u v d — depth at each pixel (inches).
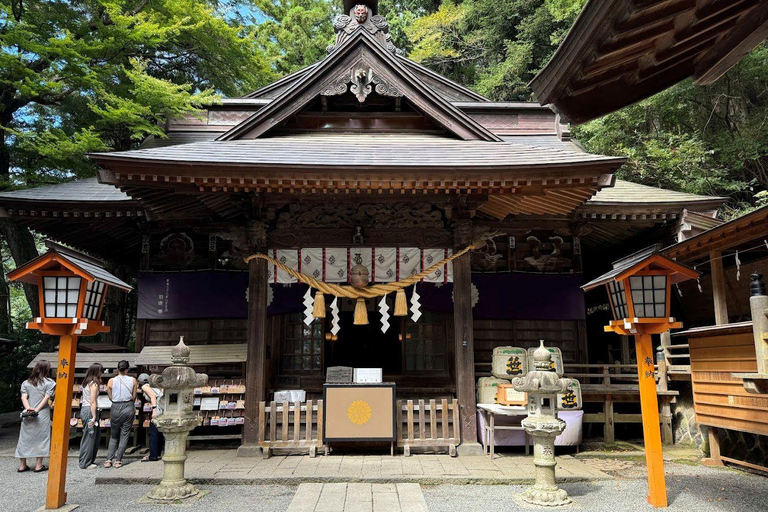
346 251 319.6
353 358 565.3
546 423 212.7
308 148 307.0
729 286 390.9
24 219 376.5
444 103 328.8
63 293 209.0
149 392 290.8
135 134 427.5
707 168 538.6
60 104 539.8
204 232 394.9
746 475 262.2
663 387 349.4
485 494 229.5
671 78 168.7
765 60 533.0
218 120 435.2
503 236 410.3
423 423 298.0
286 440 294.4
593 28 130.0
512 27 800.3
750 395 246.7
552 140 431.5
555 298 401.1
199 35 533.0
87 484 248.8
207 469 263.7
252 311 309.0
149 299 388.8
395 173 274.4
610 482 248.1
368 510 203.3
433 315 393.7
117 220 394.6
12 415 519.8
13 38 384.8
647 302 207.8
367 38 326.6
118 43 450.0
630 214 381.4
